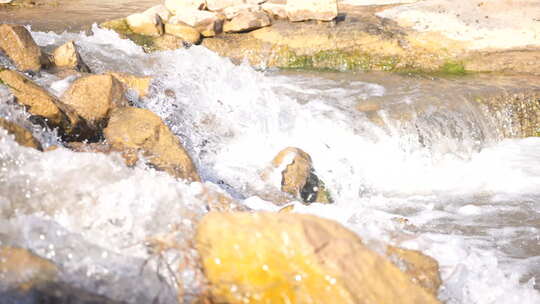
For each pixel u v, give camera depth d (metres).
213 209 4.24
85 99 5.67
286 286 3.13
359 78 8.79
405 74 9.04
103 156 4.25
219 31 9.58
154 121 5.37
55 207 3.88
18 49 6.50
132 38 9.00
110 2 11.88
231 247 3.24
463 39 9.55
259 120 7.04
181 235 3.59
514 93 8.12
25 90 5.13
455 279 4.13
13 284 3.12
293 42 9.41
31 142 4.41
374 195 6.57
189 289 3.31
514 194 6.59
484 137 7.81
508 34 9.68
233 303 3.21
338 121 7.26
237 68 8.14
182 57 8.24
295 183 6.07
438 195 6.59
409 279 3.64
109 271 3.44
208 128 6.73
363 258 3.23
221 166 6.29
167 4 9.86
